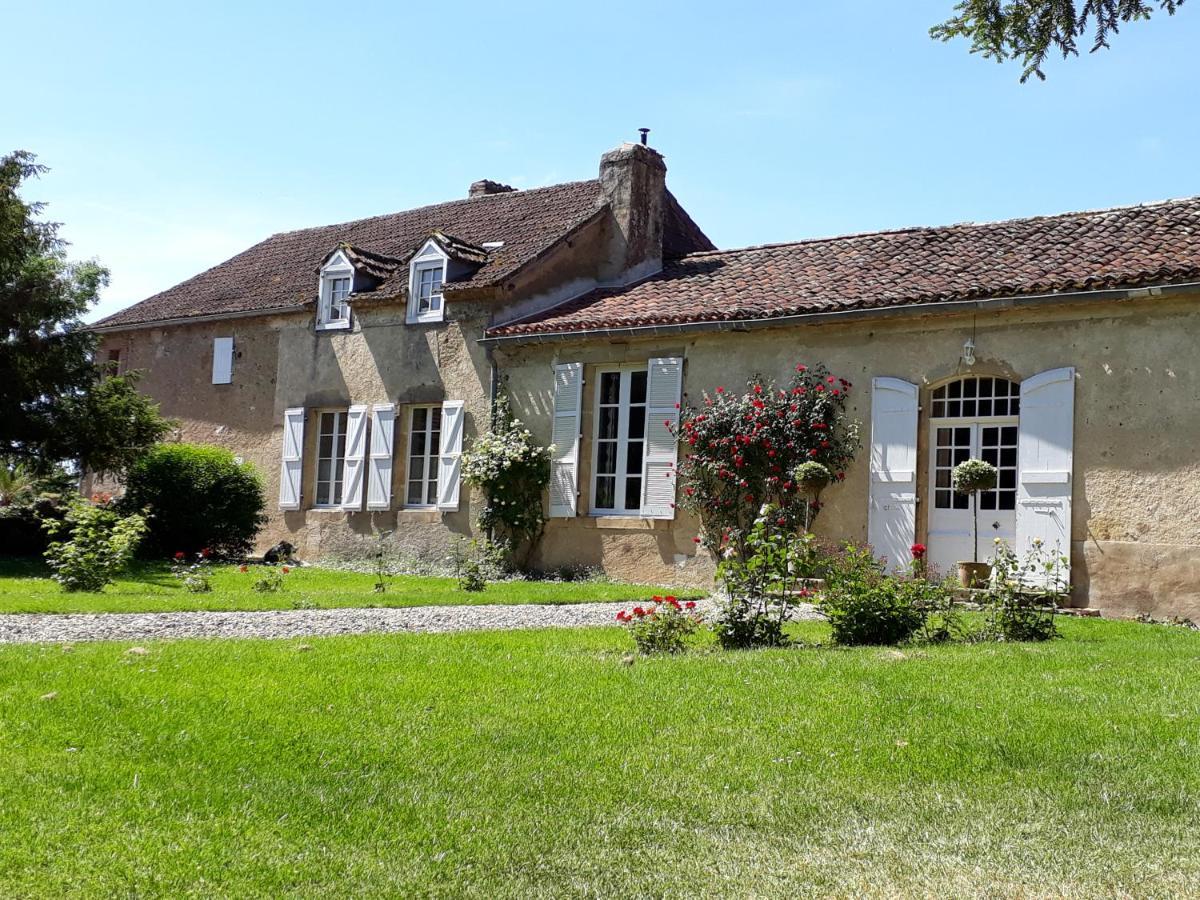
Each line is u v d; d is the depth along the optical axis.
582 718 6.18
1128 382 11.82
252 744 5.57
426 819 4.64
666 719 6.16
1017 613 9.41
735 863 4.25
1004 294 12.34
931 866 4.22
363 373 18.67
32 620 9.76
